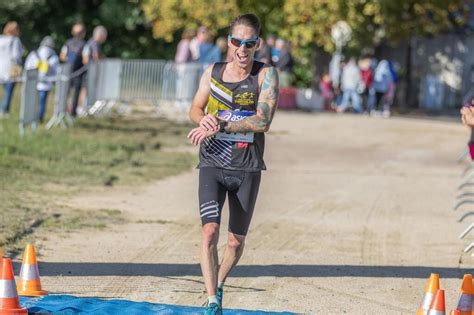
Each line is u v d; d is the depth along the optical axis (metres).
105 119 40.62
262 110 12.34
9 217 19.72
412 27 62.12
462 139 41.62
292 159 32.75
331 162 32.53
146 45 79.06
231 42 12.32
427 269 17.17
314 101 56.84
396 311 14.20
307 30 57.84
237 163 12.44
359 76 56.53
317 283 15.69
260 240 19.00
